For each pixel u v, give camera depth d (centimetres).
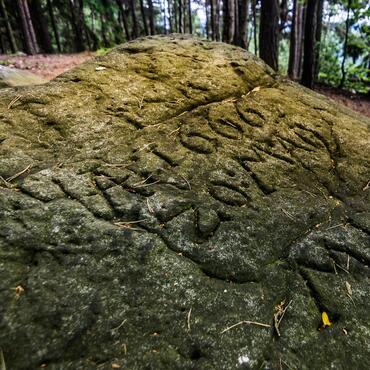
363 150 281
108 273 153
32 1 1584
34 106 254
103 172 210
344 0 1024
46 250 157
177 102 286
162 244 171
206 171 224
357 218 215
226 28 977
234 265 168
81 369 121
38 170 204
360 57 1235
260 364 132
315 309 158
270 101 315
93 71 306
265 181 227
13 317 130
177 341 134
